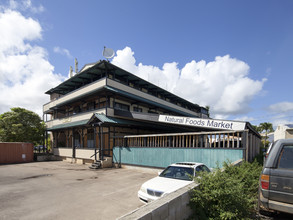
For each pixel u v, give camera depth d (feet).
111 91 52.80
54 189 26.43
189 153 33.65
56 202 20.67
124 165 45.93
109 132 53.47
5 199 21.88
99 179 33.24
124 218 8.24
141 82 69.46
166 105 80.12
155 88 76.95
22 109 76.69
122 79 64.23
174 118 40.01
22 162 67.26
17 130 70.69
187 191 12.91
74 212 17.71
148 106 71.77
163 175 21.26
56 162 65.41
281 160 12.78
